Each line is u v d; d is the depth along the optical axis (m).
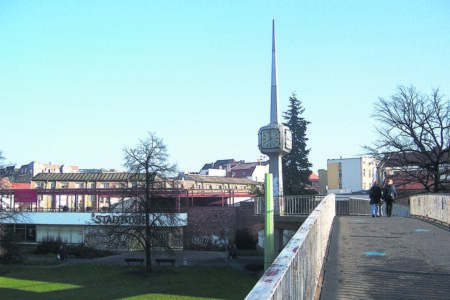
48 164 124.12
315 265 8.07
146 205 40.09
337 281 8.70
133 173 41.12
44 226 64.69
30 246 63.75
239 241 53.91
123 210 45.06
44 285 33.53
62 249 51.41
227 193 71.50
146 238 39.84
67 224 62.97
